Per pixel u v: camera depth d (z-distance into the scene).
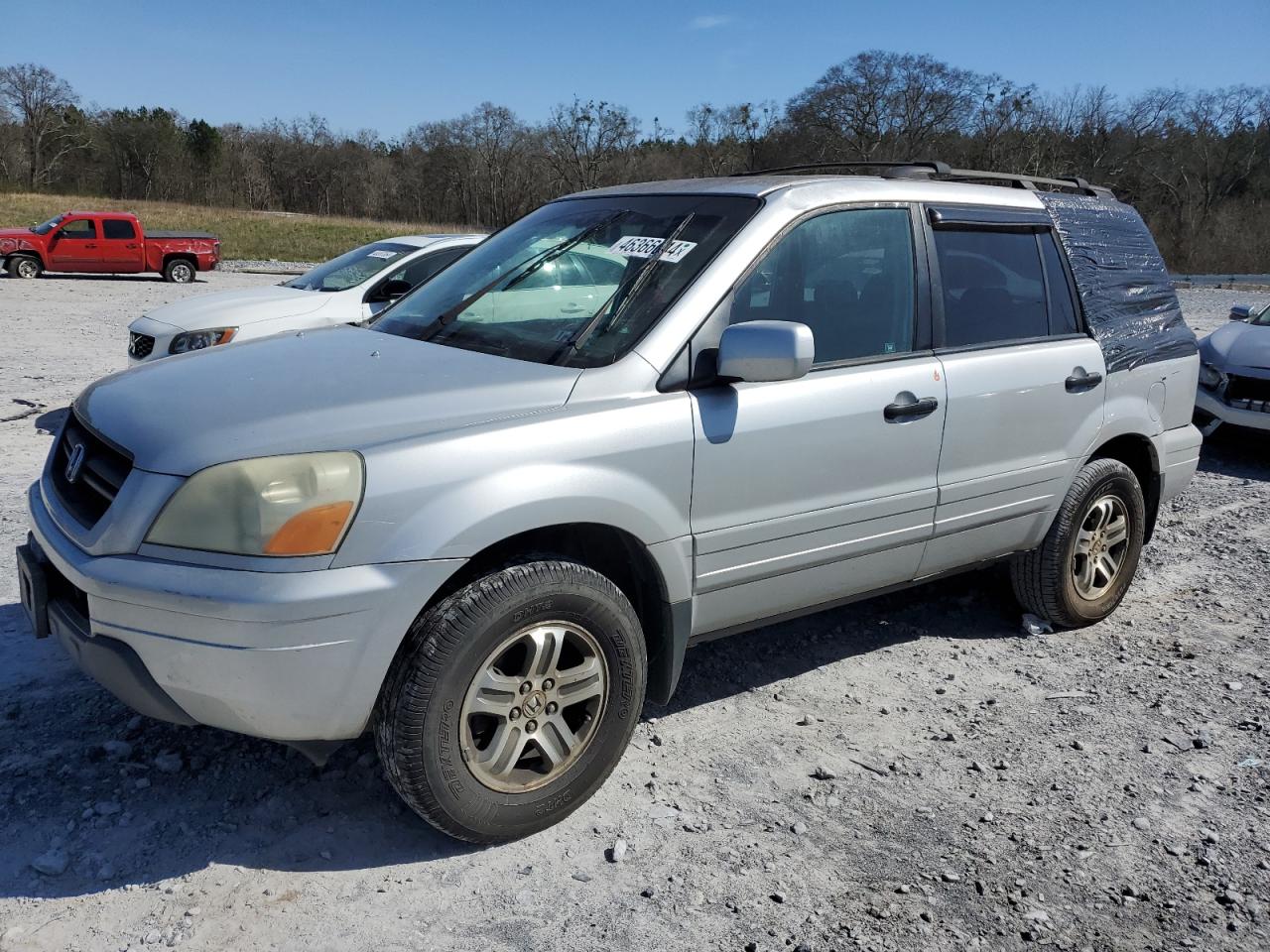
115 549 2.59
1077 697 4.00
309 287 8.69
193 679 2.52
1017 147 66.12
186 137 89.94
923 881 2.81
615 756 3.04
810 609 3.68
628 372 3.04
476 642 2.66
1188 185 61.66
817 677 4.09
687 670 4.08
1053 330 4.30
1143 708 3.91
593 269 3.48
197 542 2.51
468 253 4.17
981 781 3.34
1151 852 2.99
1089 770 3.44
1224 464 8.30
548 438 2.81
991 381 3.91
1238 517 6.72
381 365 3.13
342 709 2.58
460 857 2.83
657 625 3.21
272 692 2.50
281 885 2.67
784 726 3.66
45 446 7.20
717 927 2.59
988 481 3.97
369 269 8.64
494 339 3.35
